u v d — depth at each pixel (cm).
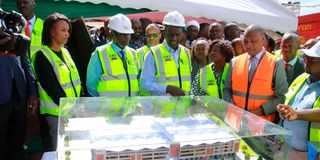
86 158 141
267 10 539
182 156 151
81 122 175
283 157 166
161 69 305
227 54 342
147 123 178
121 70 300
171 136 158
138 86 318
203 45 386
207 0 493
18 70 278
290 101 252
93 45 378
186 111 207
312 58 222
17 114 283
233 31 505
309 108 224
